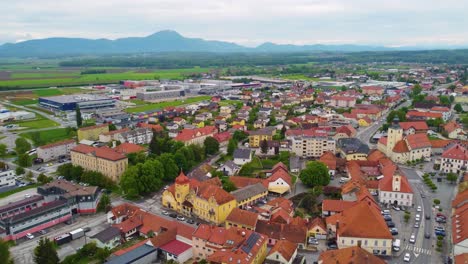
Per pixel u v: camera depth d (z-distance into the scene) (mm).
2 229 164750
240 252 132875
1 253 140375
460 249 140375
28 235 168500
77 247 159625
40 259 138250
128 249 149750
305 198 191750
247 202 195375
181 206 193125
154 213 193125
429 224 171875
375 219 151500
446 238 158875
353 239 149375
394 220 176500
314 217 179875
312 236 161250
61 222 181375
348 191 193500
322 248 153500
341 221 159875
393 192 192625
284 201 185750
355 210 157875
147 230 168750
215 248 146375
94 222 182375
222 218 179500
